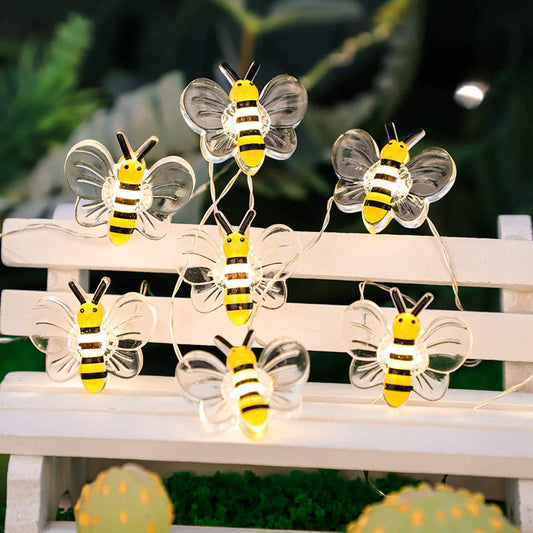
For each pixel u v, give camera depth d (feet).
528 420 1.35
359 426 1.34
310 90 2.00
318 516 1.37
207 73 2.08
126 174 1.35
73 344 1.36
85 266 1.43
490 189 1.88
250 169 1.36
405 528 1.15
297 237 1.40
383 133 1.96
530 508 1.30
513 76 1.91
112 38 2.12
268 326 1.43
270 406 1.29
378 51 1.97
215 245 1.40
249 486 1.42
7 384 1.40
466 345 1.37
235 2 1.91
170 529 1.23
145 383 1.41
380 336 1.36
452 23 2.06
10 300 1.43
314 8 1.91
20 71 1.85
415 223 1.39
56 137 1.84
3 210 1.76
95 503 1.21
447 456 1.29
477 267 1.42
